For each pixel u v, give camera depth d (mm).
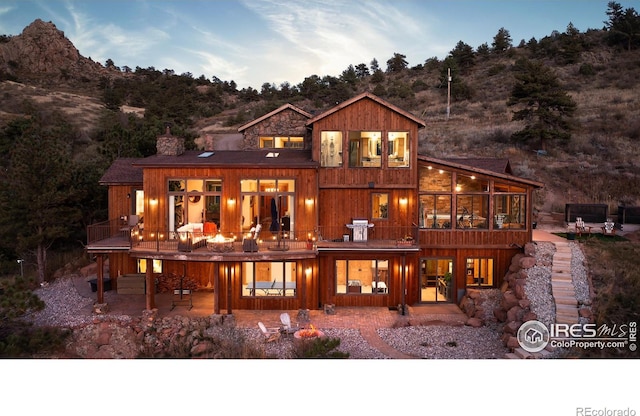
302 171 19703
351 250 19094
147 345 16344
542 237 22016
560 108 37656
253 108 70625
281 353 15656
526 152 37219
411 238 19484
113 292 21672
